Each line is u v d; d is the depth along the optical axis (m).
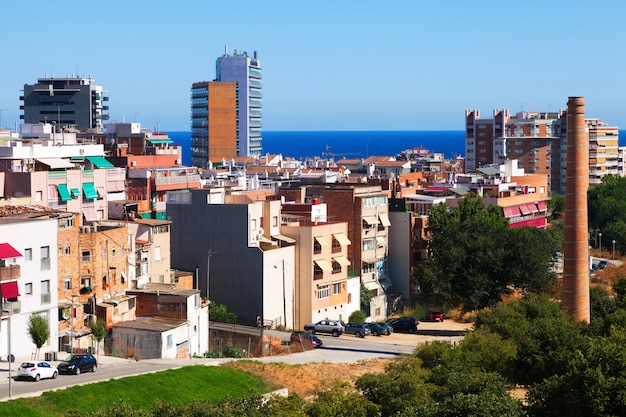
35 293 153.88
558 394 126.75
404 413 118.56
